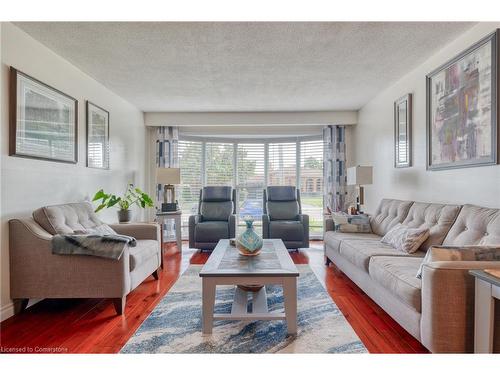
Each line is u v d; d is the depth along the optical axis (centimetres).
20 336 217
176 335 217
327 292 304
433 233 268
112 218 436
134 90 434
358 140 555
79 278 251
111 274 250
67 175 328
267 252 283
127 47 300
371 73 375
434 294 168
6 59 247
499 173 236
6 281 247
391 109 422
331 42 294
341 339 210
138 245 315
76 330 225
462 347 165
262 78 390
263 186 645
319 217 620
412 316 192
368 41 292
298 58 329
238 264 239
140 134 551
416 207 318
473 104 260
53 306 272
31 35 273
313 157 624
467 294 165
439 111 307
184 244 564
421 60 335
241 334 218
